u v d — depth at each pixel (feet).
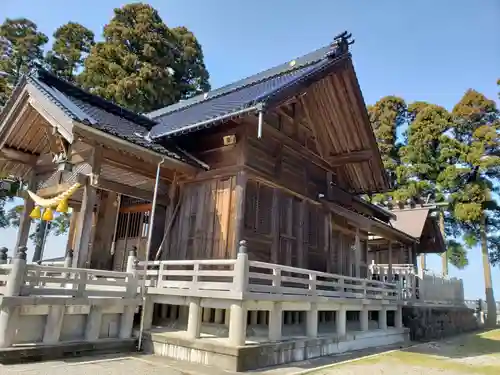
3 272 25.46
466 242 92.94
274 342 25.68
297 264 38.06
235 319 23.75
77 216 38.24
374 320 47.39
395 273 57.77
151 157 30.83
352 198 50.19
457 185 90.38
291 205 38.93
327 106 42.88
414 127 97.09
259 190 34.99
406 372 26.50
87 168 29.37
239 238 30.91
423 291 57.26
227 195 32.73
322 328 36.37
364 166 48.19
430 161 94.38
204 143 35.99
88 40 84.33
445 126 94.89
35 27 76.28
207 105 45.96
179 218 35.01
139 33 81.15
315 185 42.96
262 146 35.45
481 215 87.51
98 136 27.48
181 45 90.79
